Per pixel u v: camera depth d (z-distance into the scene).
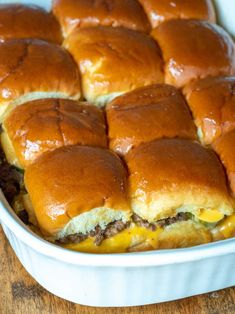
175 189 0.31
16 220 0.29
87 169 0.30
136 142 0.33
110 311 0.32
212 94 0.36
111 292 0.31
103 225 0.31
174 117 0.35
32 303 0.32
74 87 0.38
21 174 0.35
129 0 0.44
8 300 0.32
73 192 0.30
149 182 0.31
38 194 0.30
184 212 0.33
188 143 0.33
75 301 0.32
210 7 0.45
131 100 0.36
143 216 0.31
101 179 0.30
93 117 0.34
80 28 0.41
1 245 0.35
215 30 0.42
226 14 0.47
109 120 0.35
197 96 0.37
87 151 0.32
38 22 0.41
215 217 0.32
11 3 0.43
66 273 0.29
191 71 0.39
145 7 0.44
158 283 0.30
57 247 0.28
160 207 0.31
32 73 0.36
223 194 0.32
